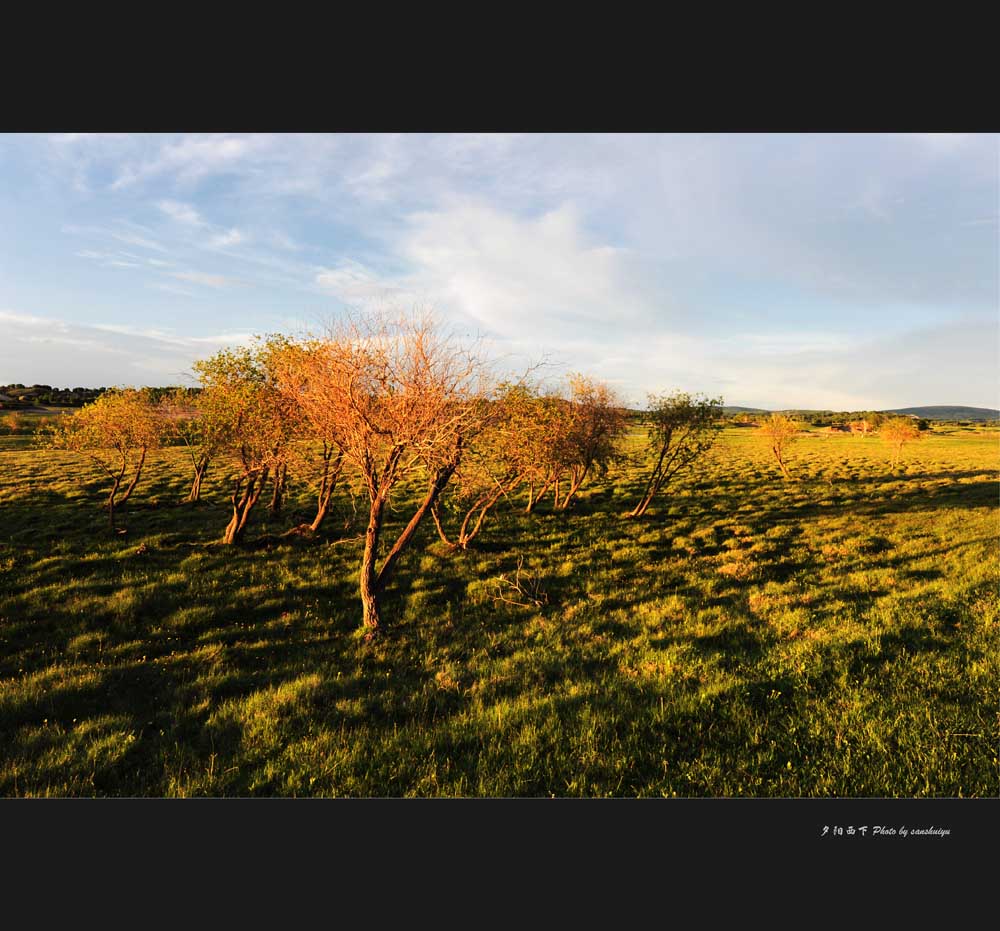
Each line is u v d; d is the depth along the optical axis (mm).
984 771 5809
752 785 5832
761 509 25203
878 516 23062
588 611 12055
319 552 16344
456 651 10031
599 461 24484
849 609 11398
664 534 19906
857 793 5703
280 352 13289
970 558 15445
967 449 59750
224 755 6727
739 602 12328
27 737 6918
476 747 6750
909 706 7129
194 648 10109
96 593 12422
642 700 7730
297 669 9281
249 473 16391
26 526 18453
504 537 18891
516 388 12844
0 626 10555
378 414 10586
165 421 20547
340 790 6020
